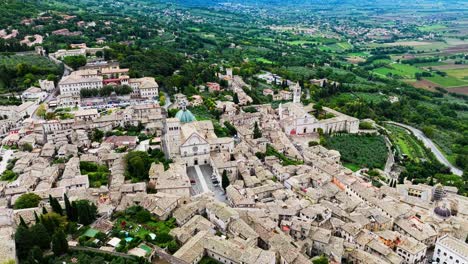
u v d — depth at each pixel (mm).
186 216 171375
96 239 148000
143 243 149375
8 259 124250
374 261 158250
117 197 185250
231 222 169250
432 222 192125
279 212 187500
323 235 170750
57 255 136250
